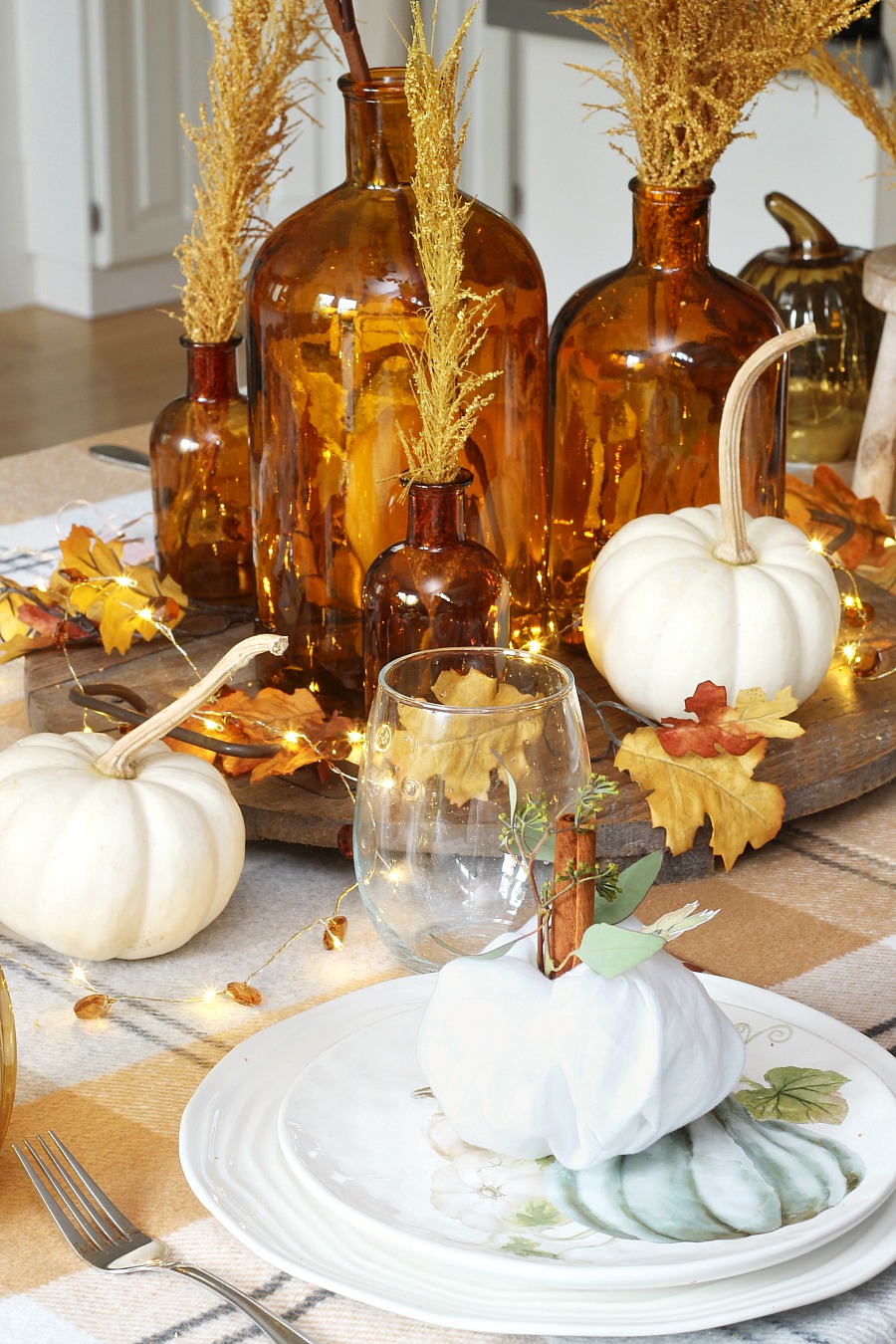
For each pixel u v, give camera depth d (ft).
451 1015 2.01
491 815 2.32
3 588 3.82
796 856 3.06
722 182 9.59
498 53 12.25
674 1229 1.86
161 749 2.82
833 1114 2.06
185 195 15.97
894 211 8.95
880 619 3.89
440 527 2.91
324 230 3.16
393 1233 1.83
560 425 3.69
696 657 3.10
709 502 3.61
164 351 14.80
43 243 15.84
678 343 3.48
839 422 5.42
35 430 12.82
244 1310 1.81
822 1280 1.80
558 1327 1.72
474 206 3.30
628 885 2.02
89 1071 2.36
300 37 3.59
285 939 2.75
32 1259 1.94
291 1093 2.10
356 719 3.40
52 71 14.97
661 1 3.20
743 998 2.34
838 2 3.17
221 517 4.02
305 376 3.20
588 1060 1.93
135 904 2.58
